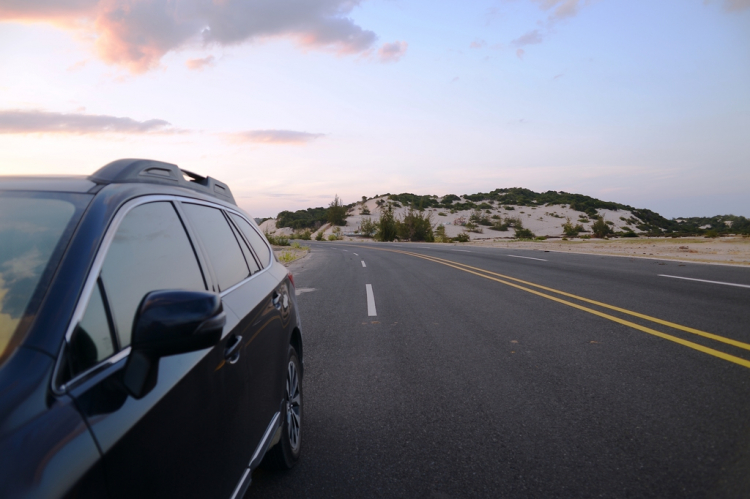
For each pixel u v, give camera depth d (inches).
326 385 182.7
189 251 85.5
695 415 140.4
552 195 5797.2
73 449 43.9
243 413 84.6
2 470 38.9
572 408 150.6
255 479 115.1
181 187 99.0
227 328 82.6
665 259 627.2
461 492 107.4
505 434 135.3
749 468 111.0
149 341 52.6
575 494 104.7
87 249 58.2
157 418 56.2
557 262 639.1
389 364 206.1
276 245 1710.1
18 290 53.6
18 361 47.0
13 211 63.6
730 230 2140.7
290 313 136.2
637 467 114.2
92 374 51.3
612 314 284.2
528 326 264.2
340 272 617.0
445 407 156.6
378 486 111.1
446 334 254.4
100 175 75.5
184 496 59.6
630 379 173.3
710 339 220.4
